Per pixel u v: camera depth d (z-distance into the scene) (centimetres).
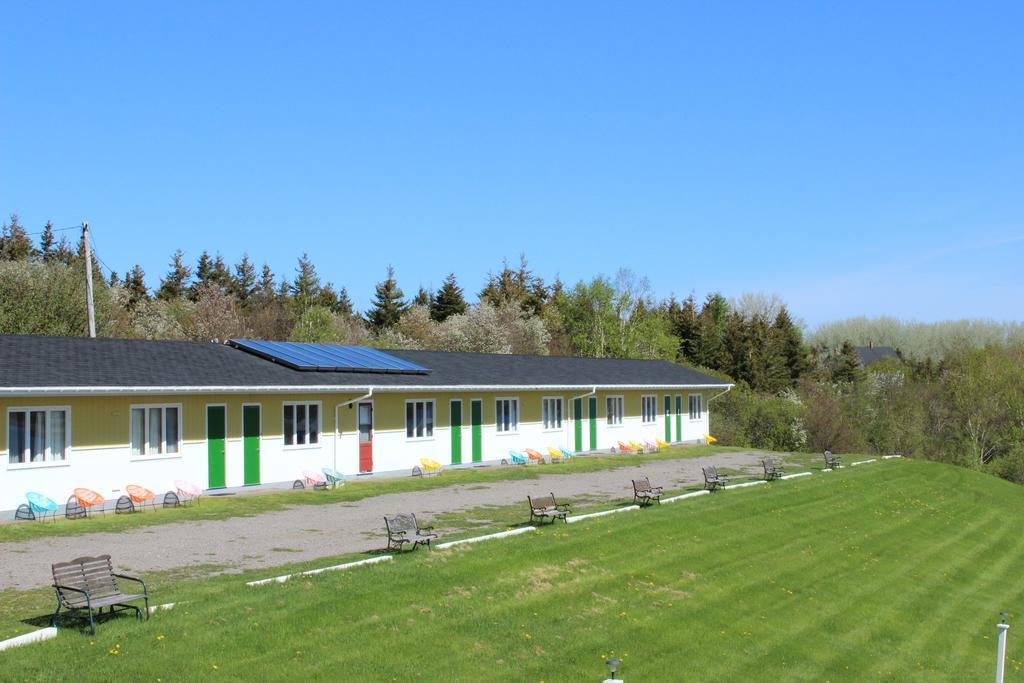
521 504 2372
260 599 1287
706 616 1545
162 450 2339
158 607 1222
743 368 7694
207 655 1070
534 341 6719
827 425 5644
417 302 8756
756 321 8175
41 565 1539
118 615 1194
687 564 1808
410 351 3538
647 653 1329
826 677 1404
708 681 1289
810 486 2939
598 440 3931
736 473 3303
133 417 2273
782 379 7731
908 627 1731
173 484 2355
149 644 1082
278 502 2361
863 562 2108
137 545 1742
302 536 1861
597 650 1296
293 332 5950
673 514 2217
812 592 1806
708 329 7950
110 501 2206
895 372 7356
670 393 4428
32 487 2058
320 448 2756
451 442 3231
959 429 6056
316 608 1263
